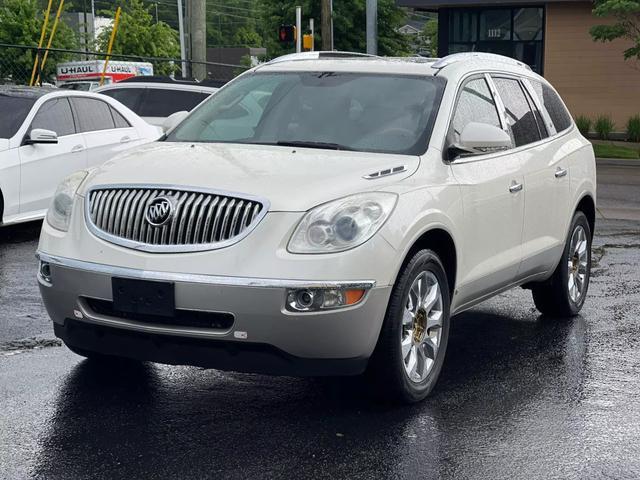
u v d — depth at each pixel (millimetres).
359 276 5184
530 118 7516
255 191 5273
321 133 6316
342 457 4930
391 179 5664
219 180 5391
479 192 6340
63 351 6707
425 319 5832
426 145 6125
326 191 5340
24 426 5254
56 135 11602
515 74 7562
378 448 5062
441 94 6473
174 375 6234
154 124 17547
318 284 5086
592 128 31656
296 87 6754
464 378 6395
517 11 32406
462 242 6137
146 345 5379
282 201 5223
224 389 5977
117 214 5438
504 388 6184
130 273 5242
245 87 6973
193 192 5328
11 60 35344
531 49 32500
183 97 17844
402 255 5422
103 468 4707
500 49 32750
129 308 5281
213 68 49344
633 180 20297
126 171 5672
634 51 28062
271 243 5141
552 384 6285
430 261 5781
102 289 5352
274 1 43625
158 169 5621
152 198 5359
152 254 5262
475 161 6473
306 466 4797
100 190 5574
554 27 31938
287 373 5266
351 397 5883
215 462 4816
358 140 6207
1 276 9305
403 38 43469
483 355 6984
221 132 6613
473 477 4719
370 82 6660
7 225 11867
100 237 5441
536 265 7344
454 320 8086
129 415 5473
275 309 5078
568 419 5594
